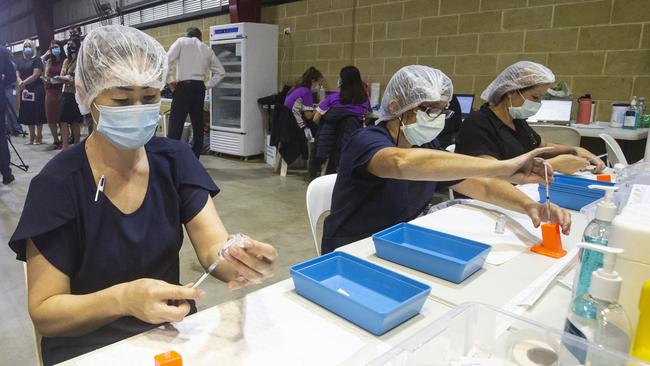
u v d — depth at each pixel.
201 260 1.05
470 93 4.26
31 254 0.88
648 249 0.60
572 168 1.80
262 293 0.90
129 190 0.98
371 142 1.40
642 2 3.20
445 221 1.40
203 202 1.09
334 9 5.31
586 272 0.69
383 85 4.97
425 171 1.25
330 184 1.66
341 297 0.79
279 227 3.27
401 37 4.72
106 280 0.95
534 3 3.72
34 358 1.72
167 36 8.11
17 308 2.06
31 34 12.59
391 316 0.75
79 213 0.92
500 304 0.87
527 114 2.08
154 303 0.73
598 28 3.42
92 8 10.12
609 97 3.44
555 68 3.68
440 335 0.63
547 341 0.63
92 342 0.95
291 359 0.68
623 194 0.90
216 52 5.93
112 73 0.89
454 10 4.25
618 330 0.58
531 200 1.40
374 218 1.47
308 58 5.77
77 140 6.17
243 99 5.61
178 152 1.11
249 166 5.52
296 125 4.75
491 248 1.09
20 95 6.50
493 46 4.03
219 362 0.67
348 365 0.66
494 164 1.21
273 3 6.04
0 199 3.72
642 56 3.25
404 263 1.05
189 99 4.80
